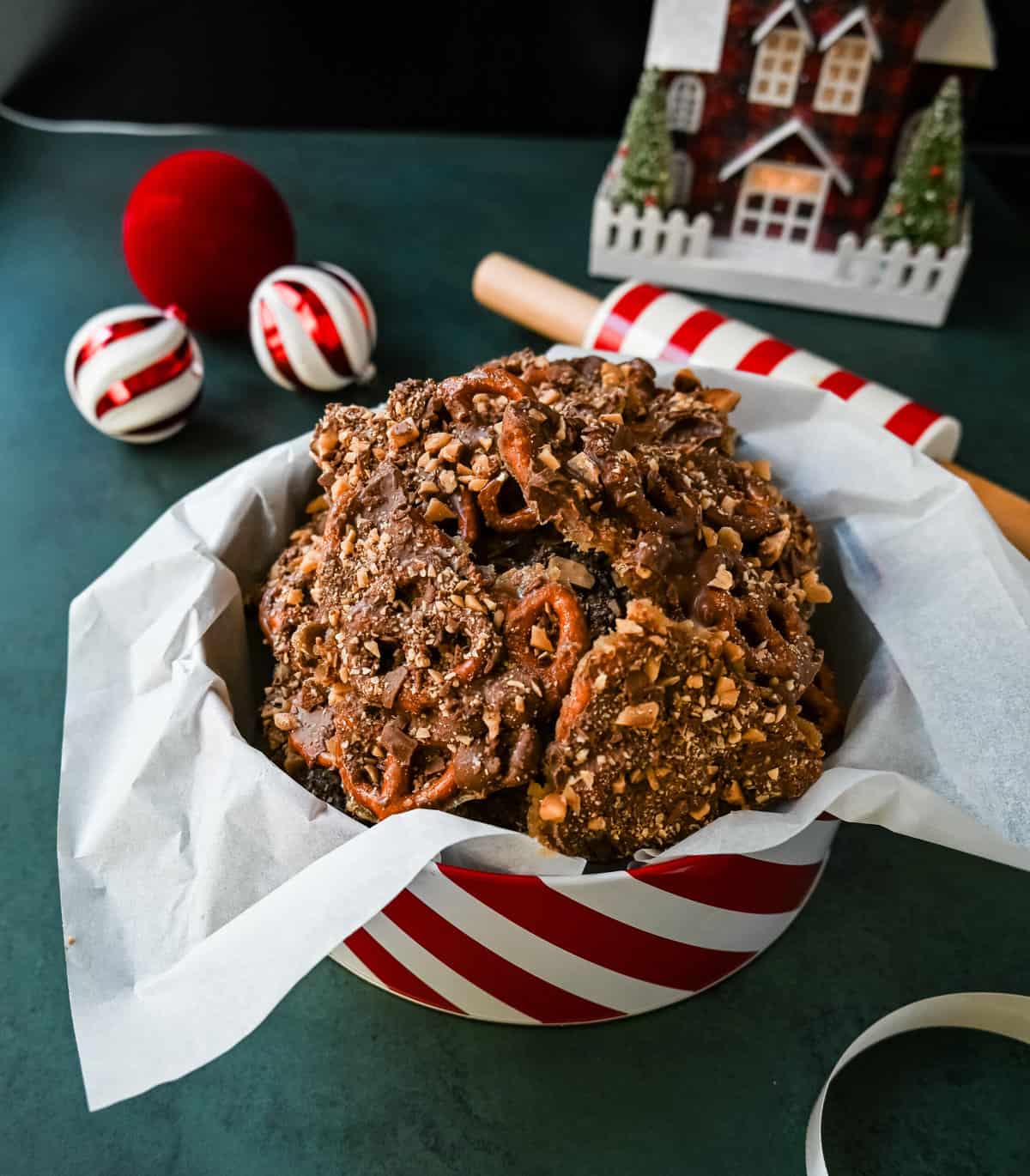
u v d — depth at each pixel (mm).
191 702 431
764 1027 463
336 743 423
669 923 417
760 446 523
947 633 458
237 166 703
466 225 838
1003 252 828
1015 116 889
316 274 667
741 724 410
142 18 875
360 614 419
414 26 883
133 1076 379
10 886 503
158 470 672
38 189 860
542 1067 452
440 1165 432
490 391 443
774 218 770
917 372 729
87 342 646
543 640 407
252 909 393
